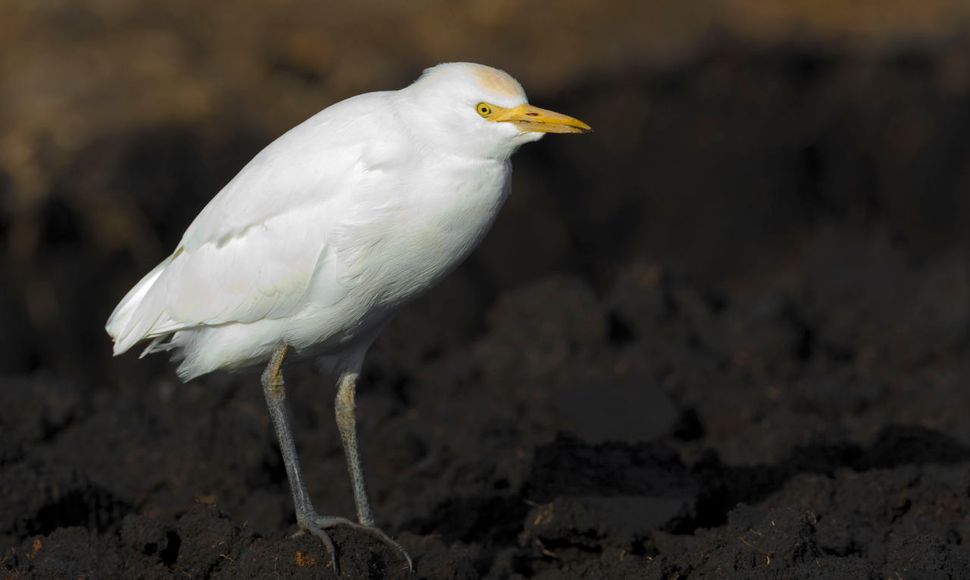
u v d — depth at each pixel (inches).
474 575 311.7
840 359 503.8
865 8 883.4
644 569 306.7
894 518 343.6
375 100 307.9
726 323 492.7
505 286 735.7
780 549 298.2
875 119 820.0
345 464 410.0
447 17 847.1
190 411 434.9
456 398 465.4
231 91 758.5
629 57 827.4
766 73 824.3
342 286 302.0
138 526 296.5
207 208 319.9
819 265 582.9
